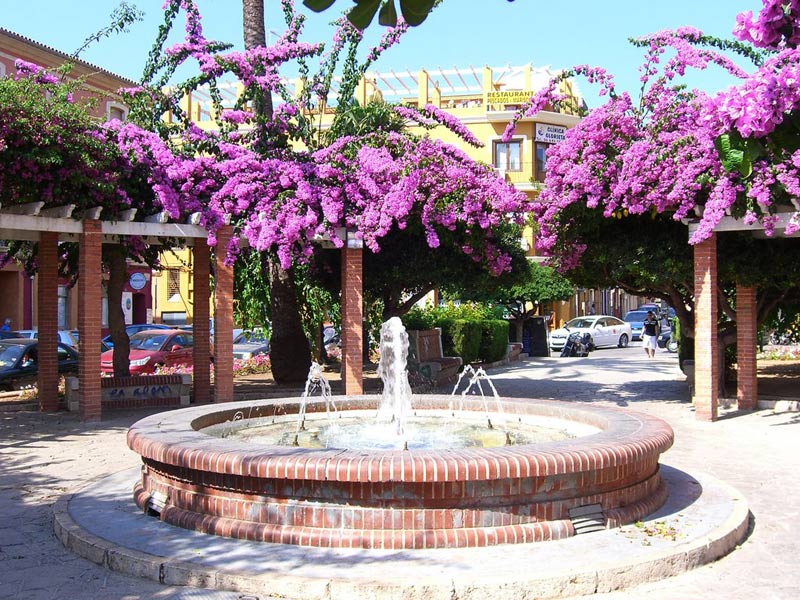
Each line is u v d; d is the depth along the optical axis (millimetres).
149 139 12750
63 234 13391
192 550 5285
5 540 6008
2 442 10258
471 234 13867
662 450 6422
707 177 11461
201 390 14516
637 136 12359
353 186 13312
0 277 30484
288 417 9180
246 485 5574
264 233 12875
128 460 9078
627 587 4941
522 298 32000
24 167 10805
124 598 4746
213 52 14523
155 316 41094
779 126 2801
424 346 18062
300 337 16797
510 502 5449
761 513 6844
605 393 16141
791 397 13820
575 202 12961
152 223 12516
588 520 5672
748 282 12867
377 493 5301
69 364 18484
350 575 4719
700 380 12250
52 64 27750
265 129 14266
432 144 13781
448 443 7602
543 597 4688
